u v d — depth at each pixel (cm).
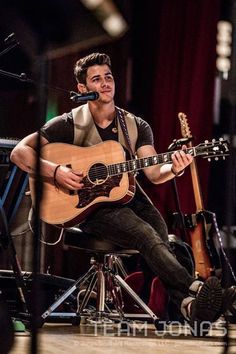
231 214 301
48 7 197
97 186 508
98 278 529
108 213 505
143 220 517
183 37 769
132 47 792
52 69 731
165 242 512
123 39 776
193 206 748
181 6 769
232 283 578
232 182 303
